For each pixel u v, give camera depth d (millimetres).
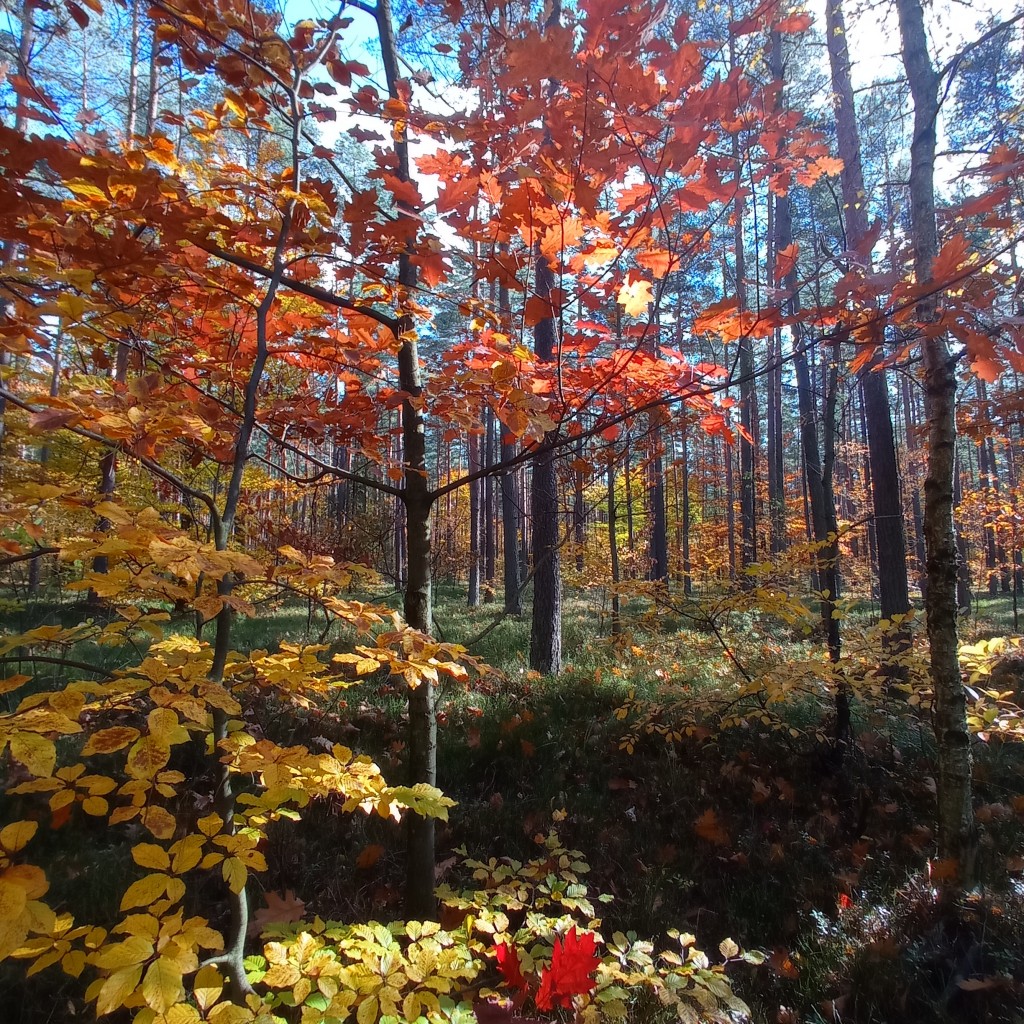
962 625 8500
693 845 3717
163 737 1144
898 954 2641
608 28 1142
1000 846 3488
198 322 2307
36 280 1663
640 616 5797
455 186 1687
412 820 2541
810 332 2281
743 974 2723
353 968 1525
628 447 2936
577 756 4684
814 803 4090
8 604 4863
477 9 2223
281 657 1692
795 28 1525
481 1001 2000
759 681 4090
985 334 1830
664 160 1293
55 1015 2293
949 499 3062
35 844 3217
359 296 2299
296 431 2779
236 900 1514
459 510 17875
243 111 1882
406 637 1655
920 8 2975
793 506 19000
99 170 1412
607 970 2004
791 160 1687
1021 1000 2340
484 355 2258
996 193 1754
